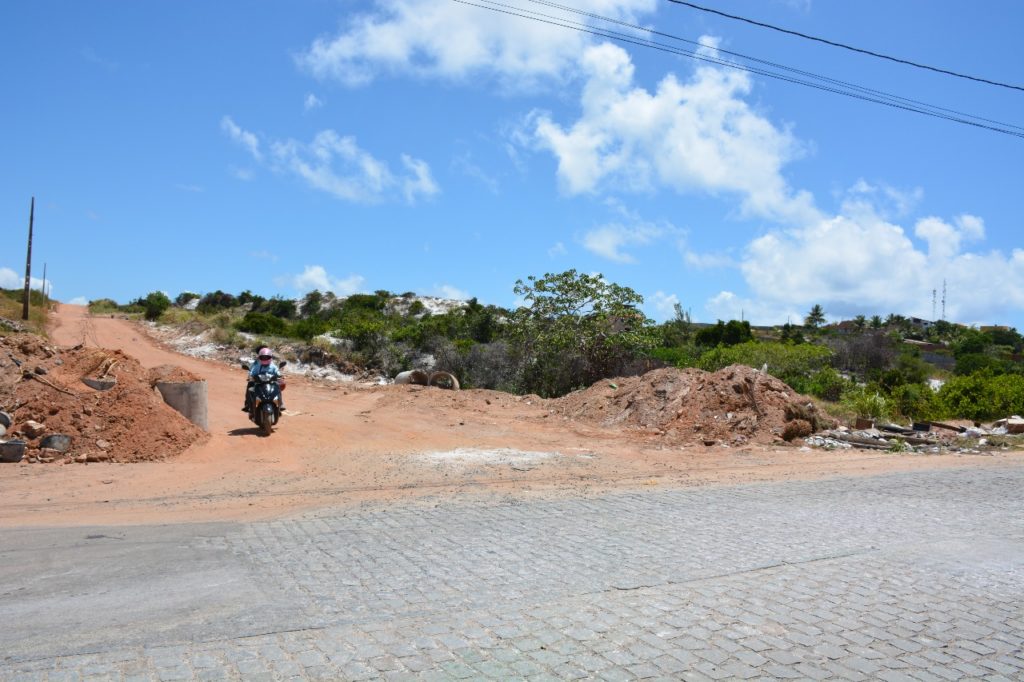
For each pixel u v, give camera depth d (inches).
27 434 415.5
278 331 1552.7
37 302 2126.0
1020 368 1590.8
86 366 474.3
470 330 1512.1
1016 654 187.5
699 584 233.9
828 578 244.4
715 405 630.5
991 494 409.4
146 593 211.2
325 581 226.4
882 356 1657.2
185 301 3093.0
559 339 1064.2
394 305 2832.2
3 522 292.2
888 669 176.4
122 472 397.1
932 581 245.0
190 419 497.7
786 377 1158.3
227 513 321.4
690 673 170.1
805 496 391.5
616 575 240.5
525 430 628.4
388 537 282.8
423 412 689.0
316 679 160.7
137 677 158.2
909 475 474.3
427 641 183.2
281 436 517.7
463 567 245.3
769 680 167.9
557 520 320.5
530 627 194.4
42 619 189.9
